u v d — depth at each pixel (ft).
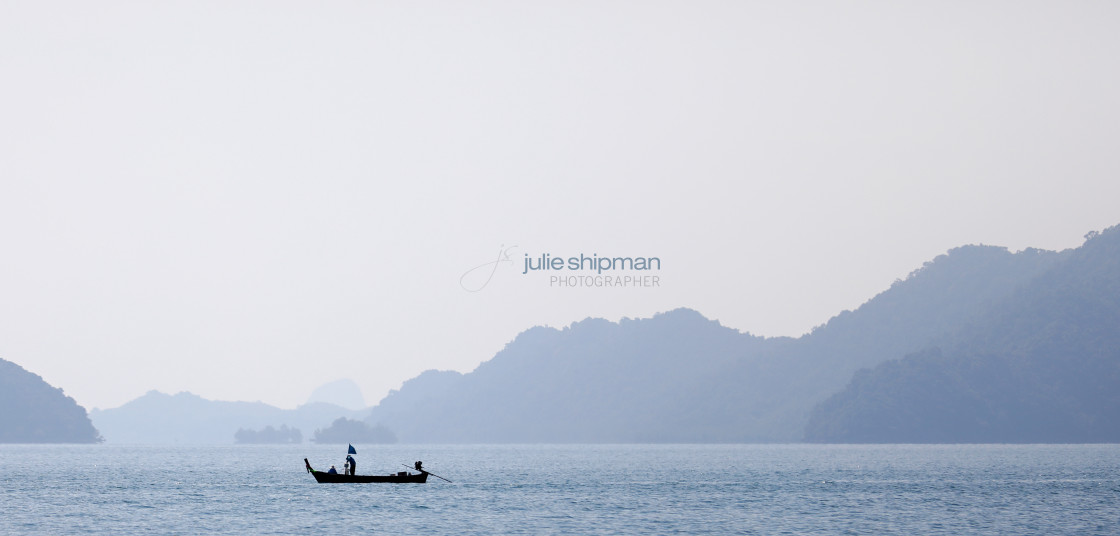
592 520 349.20
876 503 406.62
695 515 365.20
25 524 336.29
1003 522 344.69
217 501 403.75
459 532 320.50
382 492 443.32
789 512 374.84
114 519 347.56
